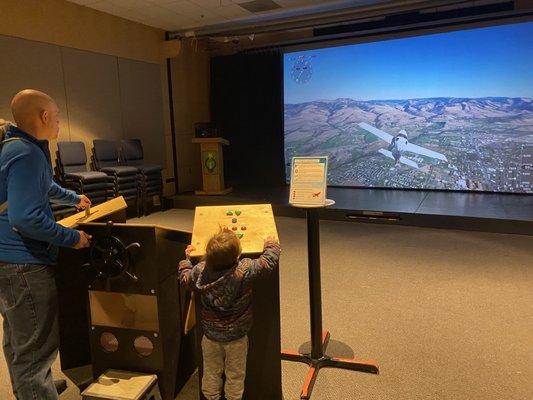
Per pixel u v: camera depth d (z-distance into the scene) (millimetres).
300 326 2750
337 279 3527
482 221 4820
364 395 2029
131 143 6352
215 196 6789
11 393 2117
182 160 7719
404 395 2023
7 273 1622
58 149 5406
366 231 5004
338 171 7480
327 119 7457
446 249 4250
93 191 5363
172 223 5754
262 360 1920
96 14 5996
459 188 6637
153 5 5871
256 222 1915
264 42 7879
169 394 1977
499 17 6031
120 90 6422
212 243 1627
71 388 2143
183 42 7613
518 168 6262
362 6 6387
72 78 5695
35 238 1592
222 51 8156
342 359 2258
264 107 7840
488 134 6375
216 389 1795
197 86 8023
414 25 6547
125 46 6480
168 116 7379
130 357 1943
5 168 1546
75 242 1691
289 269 3828
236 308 1676
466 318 2795
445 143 6656
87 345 2344
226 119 8203
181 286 2031
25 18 5094
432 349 2430
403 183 7008
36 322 1673
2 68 4879
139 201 6281
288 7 6305
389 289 3297
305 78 7504
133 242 1812
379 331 2654
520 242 4426
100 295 1972
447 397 2000
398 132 6953
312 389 2074
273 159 7957
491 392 2029
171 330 1952
